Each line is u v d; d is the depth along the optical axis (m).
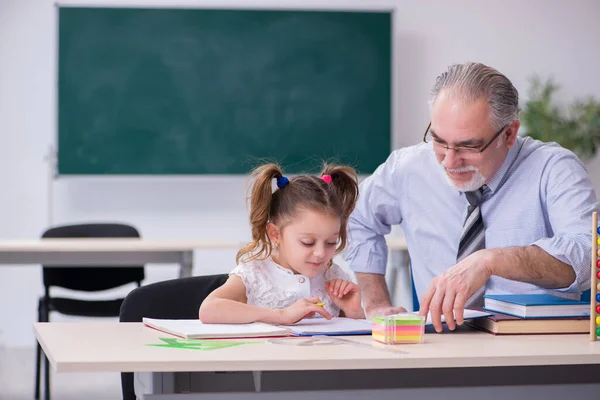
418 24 5.10
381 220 2.20
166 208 5.02
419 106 5.11
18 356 4.66
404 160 2.11
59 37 4.80
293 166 4.95
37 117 4.89
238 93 4.92
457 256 1.93
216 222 5.05
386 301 2.16
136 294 1.79
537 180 1.86
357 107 4.98
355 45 4.96
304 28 4.94
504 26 5.15
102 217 4.97
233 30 4.90
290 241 1.67
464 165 1.71
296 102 4.95
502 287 1.91
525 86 5.18
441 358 1.21
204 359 1.16
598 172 5.17
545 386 1.33
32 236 4.92
